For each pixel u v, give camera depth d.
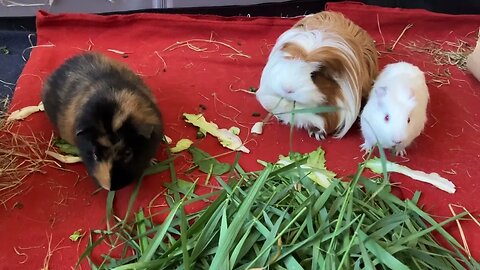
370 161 0.63
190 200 0.55
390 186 0.59
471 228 0.57
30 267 0.51
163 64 0.76
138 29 0.80
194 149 0.63
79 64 0.61
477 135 0.68
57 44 0.78
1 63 0.80
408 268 0.47
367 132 0.63
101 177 0.52
